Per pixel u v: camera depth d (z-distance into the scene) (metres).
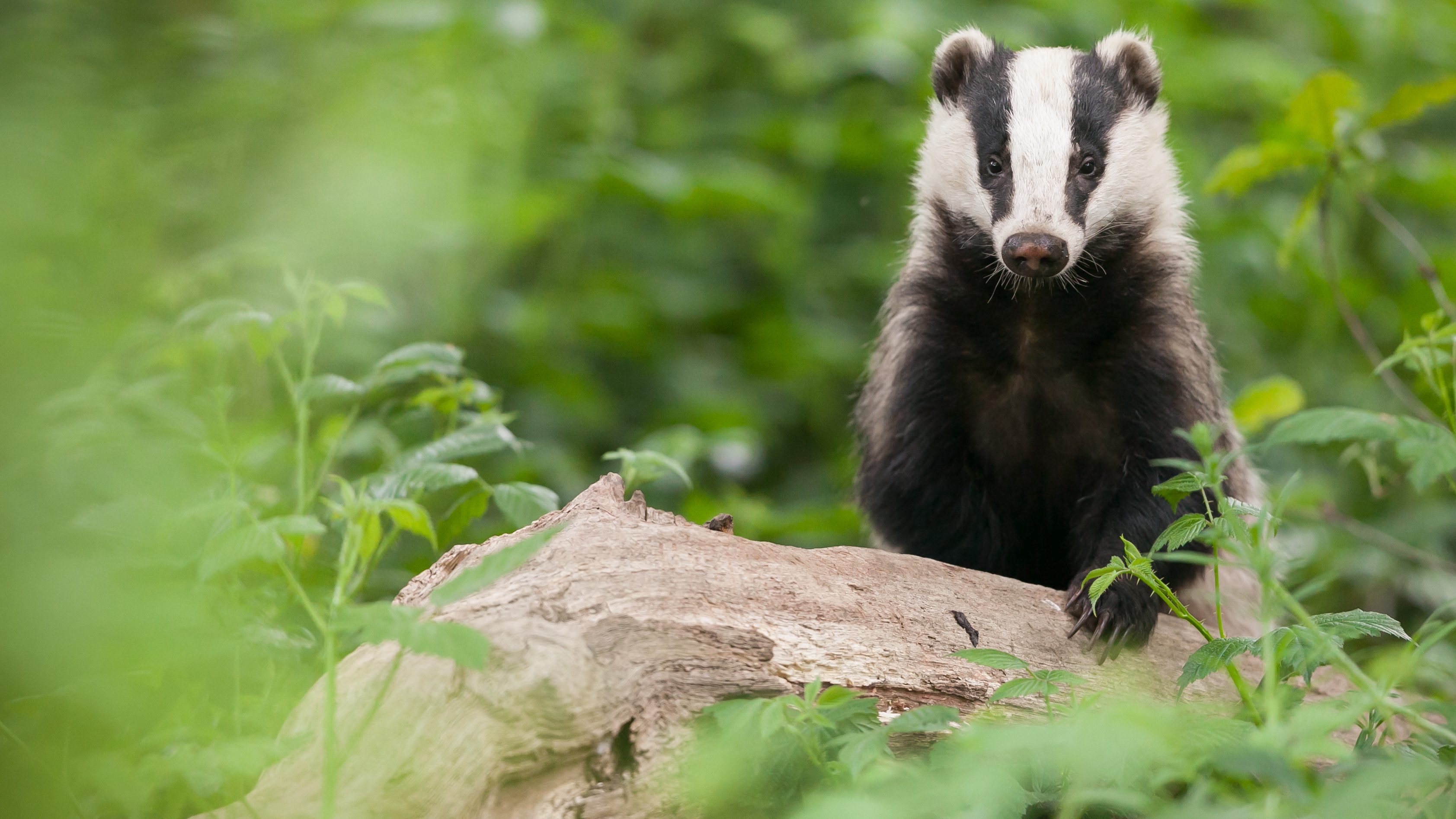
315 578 8.09
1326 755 4.89
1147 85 10.03
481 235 14.28
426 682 5.38
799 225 16.75
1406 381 15.51
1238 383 15.55
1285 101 16.00
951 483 9.83
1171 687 7.09
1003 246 8.84
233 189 13.12
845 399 16.50
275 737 6.43
